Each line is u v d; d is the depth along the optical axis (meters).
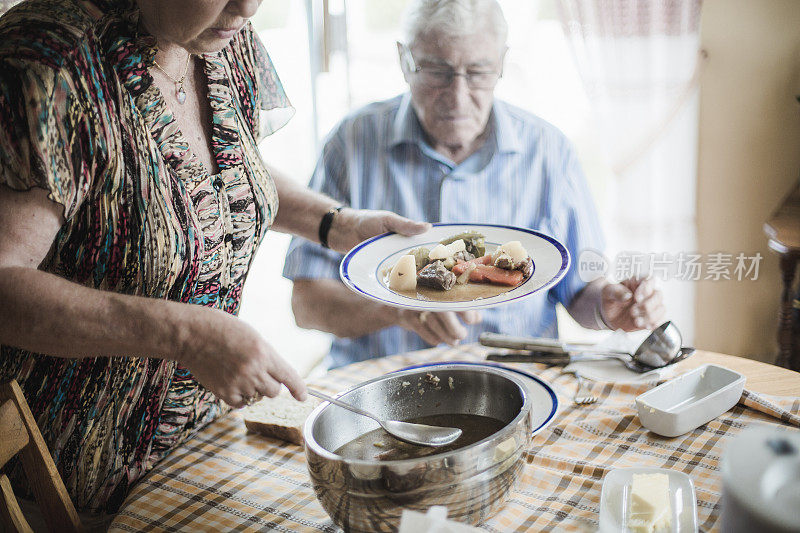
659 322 1.85
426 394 1.19
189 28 1.15
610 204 3.33
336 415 1.12
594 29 3.04
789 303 2.83
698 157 3.19
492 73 2.21
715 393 1.25
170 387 1.34
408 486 0.94
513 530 1.02
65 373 1.25
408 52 2.23
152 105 1.21
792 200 3.10
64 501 1.18
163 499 1.17
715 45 3.05
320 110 3.34
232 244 1.40
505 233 1.57
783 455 0.69
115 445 1.28
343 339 2.34
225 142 1.35
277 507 1.13
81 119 1.11
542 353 1.51
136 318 1.09
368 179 2.40
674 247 3.29
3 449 1.11
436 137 2.29
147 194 1.21
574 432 1.26
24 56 1.06
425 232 1.58
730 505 0.67
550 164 2.37
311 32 3.24
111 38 1.16
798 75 3.05
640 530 0.95
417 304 1.30
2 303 1.06
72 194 1.11
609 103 3.15
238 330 1.10
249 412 1.38
